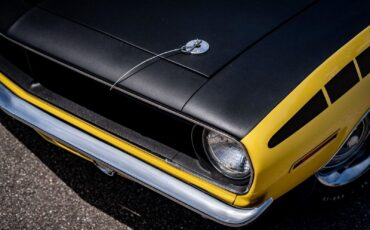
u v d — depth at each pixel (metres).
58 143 3.47
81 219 3.58
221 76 2.95
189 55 3.04
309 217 3.60
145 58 3.05
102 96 3.20
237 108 2.82
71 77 3.28
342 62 3.04
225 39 3.12
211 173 2.95
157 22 3.22
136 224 3.57
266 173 2.79
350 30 3.18
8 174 3.79
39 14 3.32
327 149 3.06
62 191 3.72
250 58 3.02
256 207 2.88
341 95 3.02
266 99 2.85
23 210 3.61
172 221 3.59
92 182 3.77
